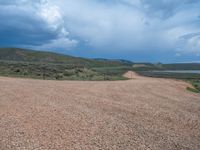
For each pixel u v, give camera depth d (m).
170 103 17.73
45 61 161.75
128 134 9.80
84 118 11.91
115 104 16.09
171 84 35.53
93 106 15.05
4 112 12.54
